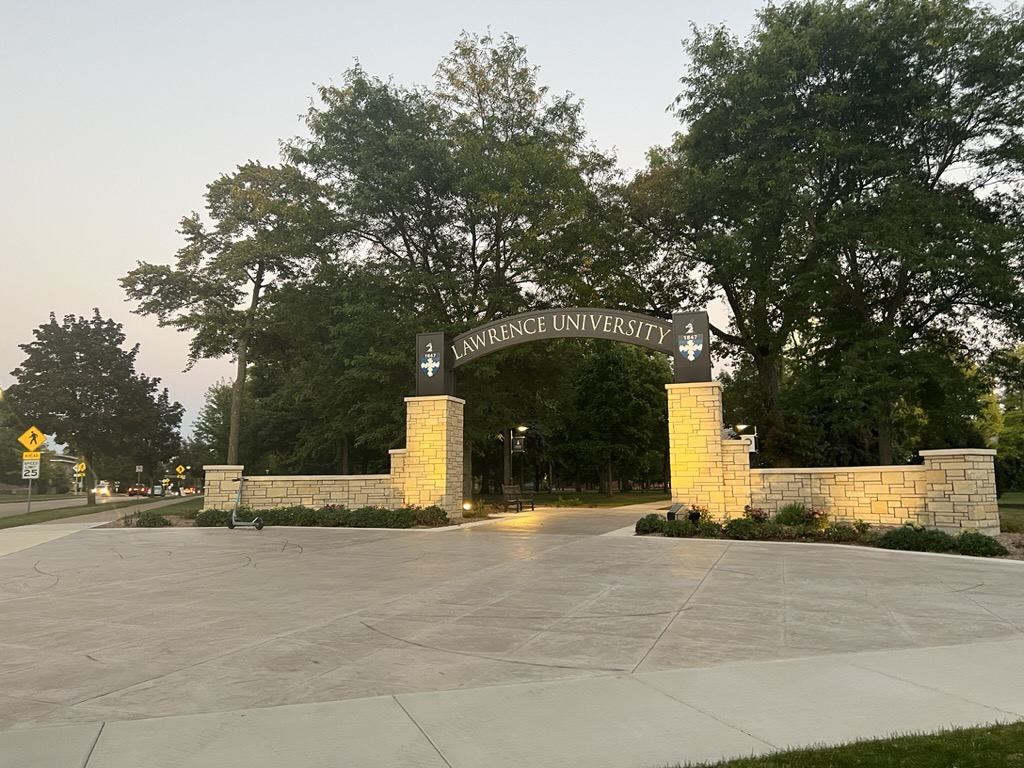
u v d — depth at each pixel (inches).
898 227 843.4
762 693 193.2
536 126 1095.6
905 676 207.9
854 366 903.7
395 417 1001.5
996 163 951.0
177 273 1520.7
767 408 1298.0
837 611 307.7
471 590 369.4
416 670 221.1
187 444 3580.2
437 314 1026.7
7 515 1191.6
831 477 693.9
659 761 146.2
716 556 510.6
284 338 1475.1
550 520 937.5
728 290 1197.7
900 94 924.6
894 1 909.8
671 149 1250.6
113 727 171.3
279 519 841.5
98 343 2076.8
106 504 1696.6
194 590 379.9
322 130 1040.8
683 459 743.7
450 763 147.4
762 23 1008.2
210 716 178.7
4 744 160.2
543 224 946.1
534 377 1096.8
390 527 794.8
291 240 1077.8
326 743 159.5
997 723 165.5
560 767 144.2
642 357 1971.0
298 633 274.4
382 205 1005.2
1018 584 379.9
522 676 213.5
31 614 319.0
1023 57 873.5
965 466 603.2
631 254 1178.6
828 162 971.3
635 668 220.8
